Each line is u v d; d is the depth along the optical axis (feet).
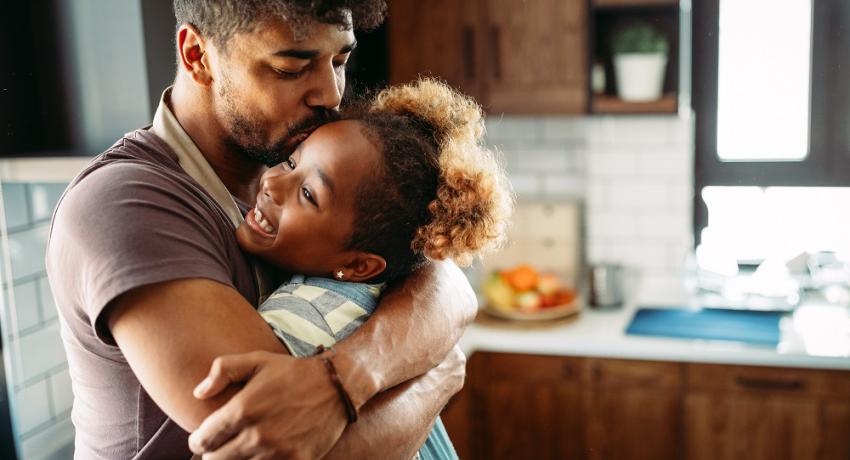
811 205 10.96
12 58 6.27
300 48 3.43
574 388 10.30
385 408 3.30
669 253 11.41
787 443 9.73
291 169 3.67
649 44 10.32
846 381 9.46
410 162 3.69
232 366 2.86
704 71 11.14
